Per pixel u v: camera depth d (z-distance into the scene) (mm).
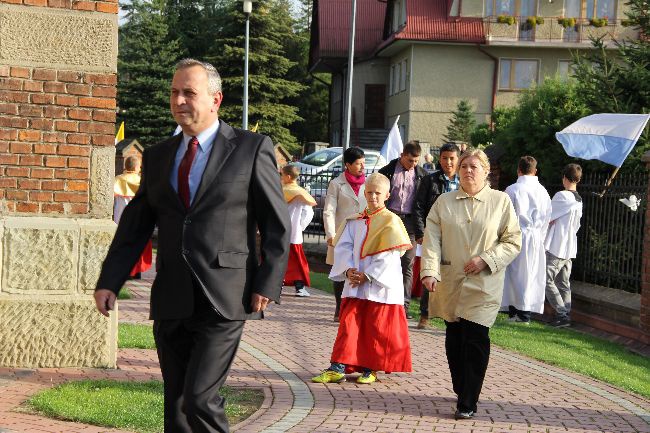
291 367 9211
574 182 13695
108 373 8289
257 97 59875
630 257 13594
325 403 7777
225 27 59969
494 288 7594
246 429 6773
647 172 15227
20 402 7105
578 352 11219
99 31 8492
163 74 57500
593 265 14438
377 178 8625
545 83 18656
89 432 6348
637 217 13422
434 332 11867
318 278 17875
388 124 53000
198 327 4855
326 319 12555
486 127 36469
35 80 8398
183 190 4906
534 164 13297
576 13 46156
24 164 8406
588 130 14570
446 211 7809
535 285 13211
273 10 74000
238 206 4906
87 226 8469
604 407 8258
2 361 8312
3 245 8297
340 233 8727
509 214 7762
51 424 6492
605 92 16875
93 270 8484
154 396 7340
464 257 7676
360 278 8469
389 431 6969
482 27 46094
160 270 4922
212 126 5008
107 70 8539
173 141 5062
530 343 11398
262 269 4867
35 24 8367
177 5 75188
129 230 5090
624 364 10648
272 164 5023
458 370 7895
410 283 12727
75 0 8438
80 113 8500
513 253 7668
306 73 76125
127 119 57375
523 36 45875
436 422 7344
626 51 17078
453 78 46625
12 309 8328
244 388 8156
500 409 7918
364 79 54344
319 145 42000
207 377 4738
